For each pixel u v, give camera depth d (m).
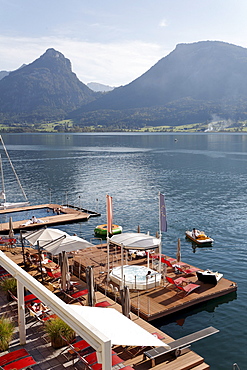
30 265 29.58
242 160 131.88
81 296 23.83
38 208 58.00
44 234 27.19
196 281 27.00
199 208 56.25
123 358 16.92
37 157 147.25
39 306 20.31
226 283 26.67
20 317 16.88
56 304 13.14
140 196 66.75
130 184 80.69
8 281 22.41
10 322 19.06
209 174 96.25
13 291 21.86
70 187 78.00
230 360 19.08
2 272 25.98
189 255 35.38
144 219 50.19
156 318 22.19
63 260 23.62
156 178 89.38
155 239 27.03
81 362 15.73
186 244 38.94
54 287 25.00
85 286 25.91
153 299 23.94
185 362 16.56
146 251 32.28
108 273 26.84
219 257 34.75
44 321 18.52
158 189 73.94
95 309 15.23
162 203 27.92
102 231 43.28
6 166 117.44
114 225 44.59
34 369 15.30
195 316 23.41
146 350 17.47
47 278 26.94
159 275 26.48
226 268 31.83
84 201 63.44
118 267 28.09
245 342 20.64
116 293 24.14
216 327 22.16
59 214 54.16
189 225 46.56
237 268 31.80
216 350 19.97
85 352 16.14
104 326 13.75
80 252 33.66
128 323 14.58
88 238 42.38
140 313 22.16
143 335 13.91
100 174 97.38
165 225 28.05
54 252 24.84
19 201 65.31
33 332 18.25
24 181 87.19
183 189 73.81
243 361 19.00
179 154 158.88
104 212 55.31
